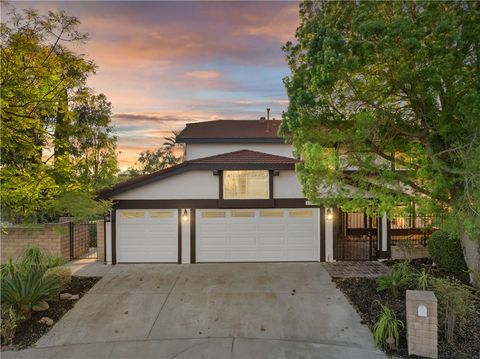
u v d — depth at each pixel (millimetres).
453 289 7113
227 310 8500
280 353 6387
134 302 9086
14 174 9367
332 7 7730
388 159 8930
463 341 6539
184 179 13297
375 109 8242
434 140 8648
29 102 9234
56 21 9422
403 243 12742
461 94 7574
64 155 10922
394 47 6672
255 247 13375
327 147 8336
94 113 19906
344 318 7938
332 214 13219
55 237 12844
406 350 6371
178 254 13328
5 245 12766
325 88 7523
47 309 8484
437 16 6824
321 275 11391
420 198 8656
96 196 12562
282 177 13281
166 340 6980
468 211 7352
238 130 18953
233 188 13266
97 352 6516
